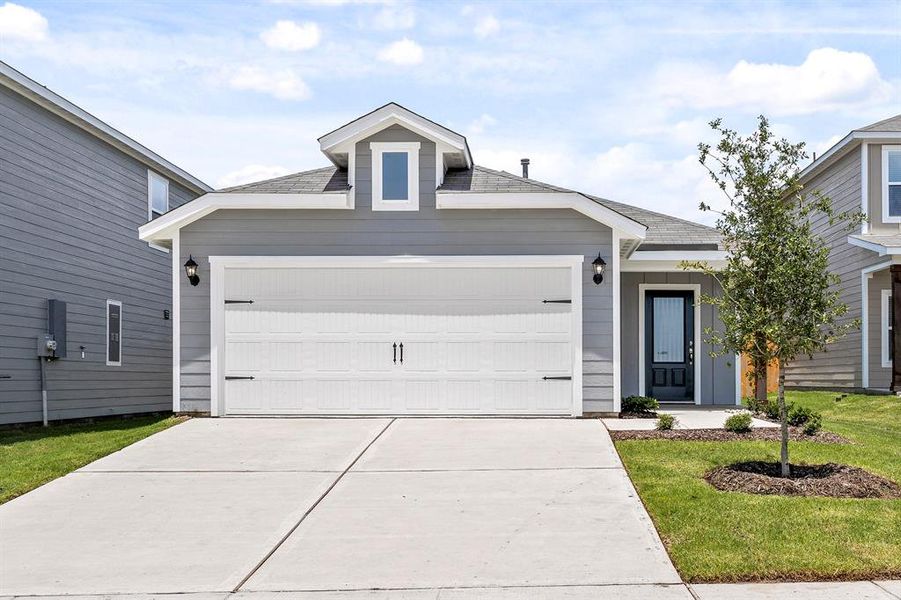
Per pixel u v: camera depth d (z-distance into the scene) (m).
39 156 15.02
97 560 6.53
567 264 12.90
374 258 12.96
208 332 13.02
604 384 12.84
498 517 7.46
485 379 12.88
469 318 12.94
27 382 14.56
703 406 15.73
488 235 12.96
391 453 10.13
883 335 18.16
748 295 8.43
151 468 9.52
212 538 7.03
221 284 13.05
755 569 5.92
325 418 12.76
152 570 6.29
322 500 8.13
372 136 13.10
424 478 8.89
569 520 7.34
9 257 14.05
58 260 15.62
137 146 18.36
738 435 11.01
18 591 5.89
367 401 12.91
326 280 13.02
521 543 6.75
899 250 16.14
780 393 8.47
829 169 20.41
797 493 7.82
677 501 7.60
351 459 9.83
